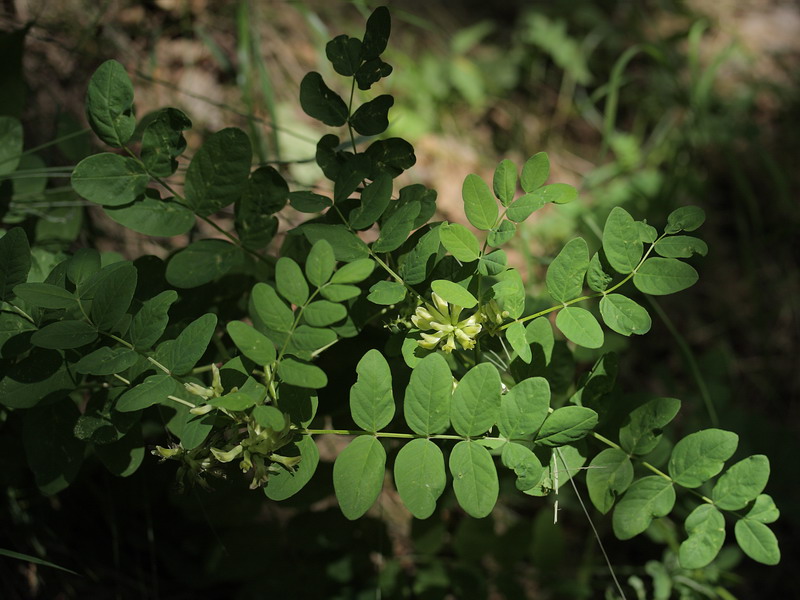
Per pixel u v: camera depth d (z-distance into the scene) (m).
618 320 0.48
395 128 1.04
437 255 0.51
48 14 0.76
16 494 0.63
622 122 1.25
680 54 1.34
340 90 1.01
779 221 1.19
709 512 0.48
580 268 0.48
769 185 1.22
